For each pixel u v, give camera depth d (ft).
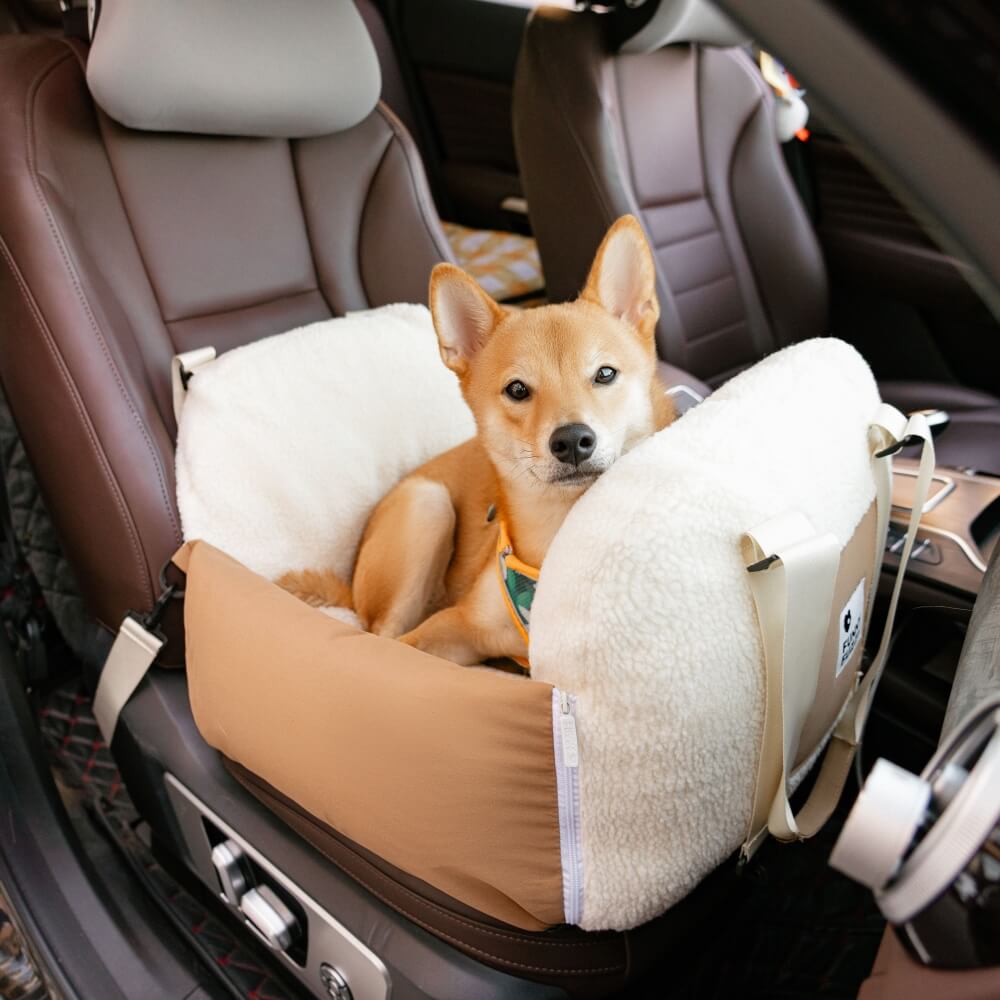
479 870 3.01
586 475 4.06
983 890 1.68
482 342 4.64
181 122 4.78
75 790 5.26
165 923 4.58
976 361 7.47
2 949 4.05
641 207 6.99
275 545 4.77
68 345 4.17
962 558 4.36
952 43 1.37
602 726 2.70
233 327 5.14
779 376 3.32
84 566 4.63
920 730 4.54
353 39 5.13
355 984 3.64
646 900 2.88
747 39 1.68
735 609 2.69
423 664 3.21
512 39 9.81
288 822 3.92
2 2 6.83
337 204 5.54
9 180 4.14
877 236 7.70
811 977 4.26
